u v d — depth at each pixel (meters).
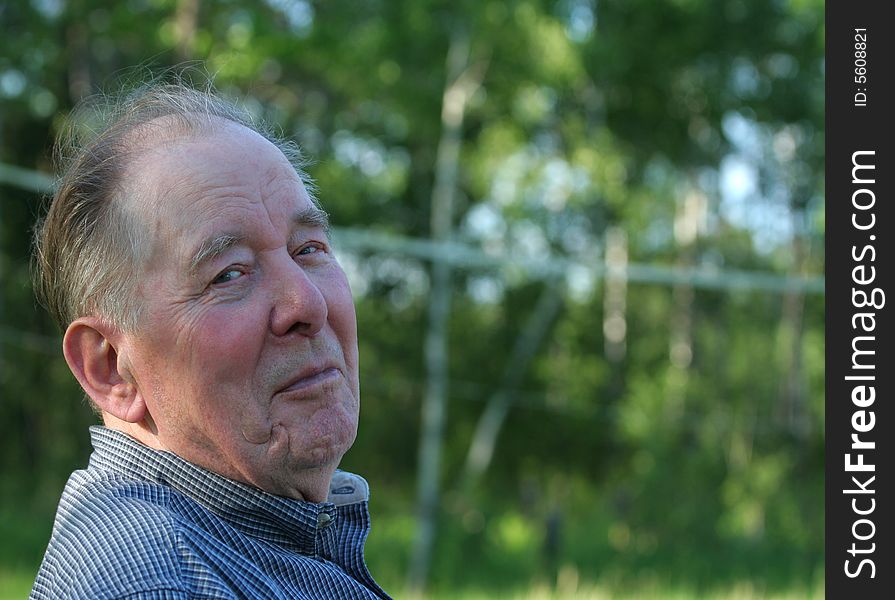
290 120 19.11
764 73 20.28
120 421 1.44
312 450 1.36
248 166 1.39
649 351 22.56
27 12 16.34
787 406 23.91
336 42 15.80
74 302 1.40
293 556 1.38
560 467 21.33
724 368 23.66
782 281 12.28
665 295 23.34
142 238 1.34
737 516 18.75
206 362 1.33
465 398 20.83
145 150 1.38
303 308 1.35
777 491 19.31
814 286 12.35
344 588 1.41
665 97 19.61
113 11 16.28
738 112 20.19
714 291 23.69
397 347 20.64
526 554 15.34
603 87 18.75
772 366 24.11
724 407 22.06
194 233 1.33
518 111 17.56
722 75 19.66
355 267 20.34
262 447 1.35
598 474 21.42
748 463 20.19
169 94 1.55
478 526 16.81
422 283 20.72
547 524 14.39
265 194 1.39
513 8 16.02
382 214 20.22
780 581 13.55
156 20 15.91
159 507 1.27
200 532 1.28
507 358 20.81
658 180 21.48
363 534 1.58
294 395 1.36
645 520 18.20
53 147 1.59
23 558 12.34
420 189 20.34
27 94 16.61
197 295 1.34
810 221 23.19
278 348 1.35
